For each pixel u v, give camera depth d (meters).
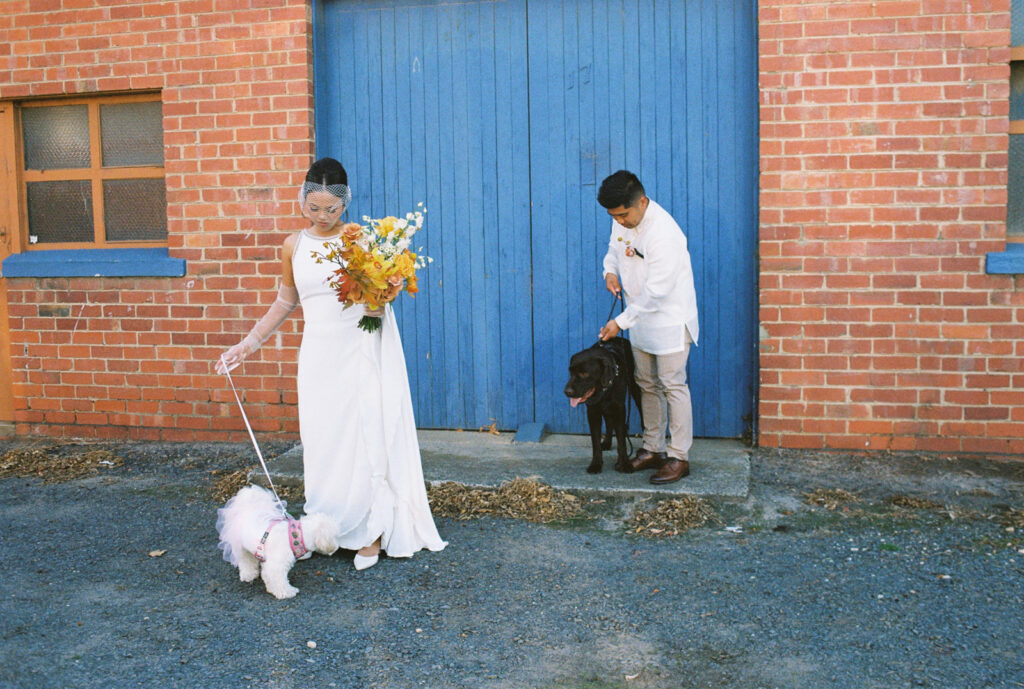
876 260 5.21
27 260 6.34
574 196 5.79
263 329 4.16
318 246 3.93
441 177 5.95
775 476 4.95
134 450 5.99
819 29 5.16
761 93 5.25
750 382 5.64
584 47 5.69
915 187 5.14
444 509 4.66
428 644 3.32
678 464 4.83
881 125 5.14
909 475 4.93
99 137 6.34
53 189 6.45
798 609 3.52
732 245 5.59
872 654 3.17
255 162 5.92
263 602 3.69
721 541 4.18
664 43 5.57
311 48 5.89
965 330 5.16
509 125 5.84
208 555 4.20
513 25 5.77
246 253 5.99
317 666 3.17
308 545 3.68
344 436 3.98
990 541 4.07
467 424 6.08
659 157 5.64
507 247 5.91
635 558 4.03
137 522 4.64
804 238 5.27
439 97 5.91
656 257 4.65
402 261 3.77
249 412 6.09
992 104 5.04
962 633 3.29
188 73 5.97
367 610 3.60
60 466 5.62
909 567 3.84
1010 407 5.14
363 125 6.02
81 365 6.34
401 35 5.92
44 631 3.47
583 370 4.72
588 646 3.29
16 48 6.24
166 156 6.05
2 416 6.54
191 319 6.12
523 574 3.91
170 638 3.39
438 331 6.05
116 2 6.05
